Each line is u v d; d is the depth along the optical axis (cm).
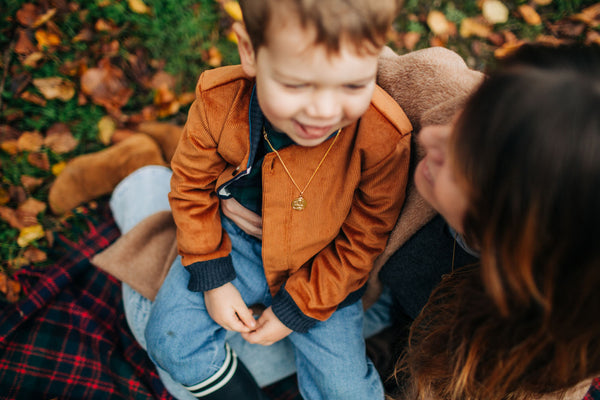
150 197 164
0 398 140
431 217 104
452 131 69
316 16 66
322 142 96
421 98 99
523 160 59
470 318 87
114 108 190
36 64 189
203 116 104
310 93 75
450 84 93
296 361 139
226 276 121
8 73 187
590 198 56
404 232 111
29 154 179
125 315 156
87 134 186
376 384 131
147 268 147
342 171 102
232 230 131
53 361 145
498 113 61
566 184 57
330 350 127
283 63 71
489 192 65
